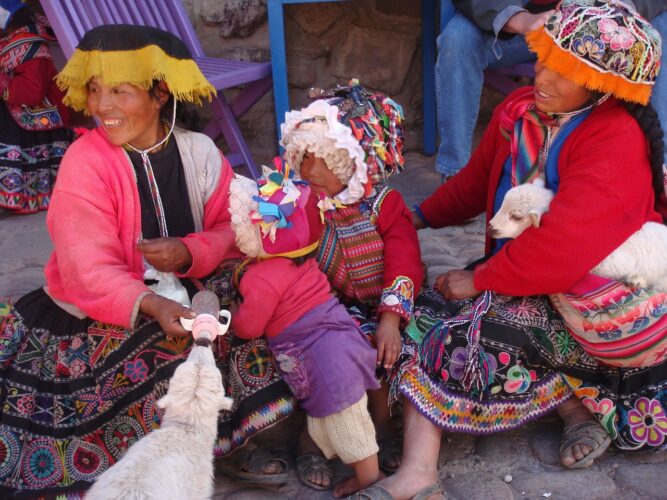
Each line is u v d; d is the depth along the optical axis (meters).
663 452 2.47
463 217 2.94
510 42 3.87
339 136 2.33
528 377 2.39
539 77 2.26
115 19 3.88
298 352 2.25
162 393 2.28
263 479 2.34
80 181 2.28
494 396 2.37
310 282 2.32
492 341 2.35
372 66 4.74
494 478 2.38
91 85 2.30
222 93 4.21
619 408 2.42
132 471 1.65
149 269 2.38
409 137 4.88
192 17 4.66
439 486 2.27
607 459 2.46
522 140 2.45
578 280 2.28
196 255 2.36
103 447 2.32
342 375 2.20
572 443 2.41
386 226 2.55
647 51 2.15
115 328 2.30
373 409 2.54
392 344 2.37
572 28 2.15
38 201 4.33
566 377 2.44
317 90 2.53
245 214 2.29
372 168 2.43
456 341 2.35
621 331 2.28
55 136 4.31
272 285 2.25
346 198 2.46
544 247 2.24
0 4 4.06
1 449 2.24
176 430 1.81
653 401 2.40
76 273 2.24
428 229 4.00
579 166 2.27
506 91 4.25
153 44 2.26
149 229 2.44
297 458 2.42
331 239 2.51
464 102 3.85
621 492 2.32
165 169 2.45
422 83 4.77
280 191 2.28
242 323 2.27
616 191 2.22
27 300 2.39
